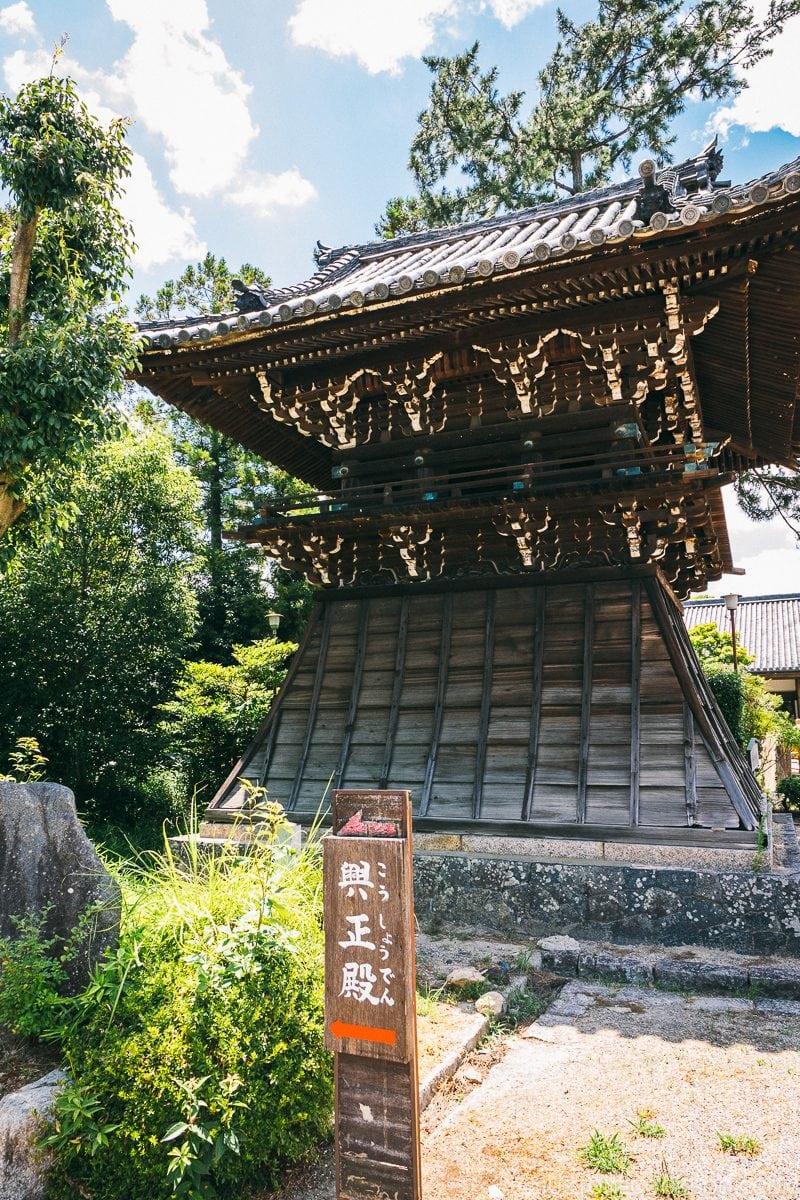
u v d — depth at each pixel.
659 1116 3.79
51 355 7.48
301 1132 3.46
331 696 8.74
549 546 8.42
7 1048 4.19
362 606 9.23
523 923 6.49
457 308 7.06
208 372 8.55
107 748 14.54
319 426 9.05
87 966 4.30
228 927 3.75
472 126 21.23
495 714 7.75
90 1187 3.28
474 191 21.72
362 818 3.12
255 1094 3.27
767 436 10.16
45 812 4.64
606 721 7.25
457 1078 4.29
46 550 14.13
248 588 23.98
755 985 5.30
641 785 6.75
